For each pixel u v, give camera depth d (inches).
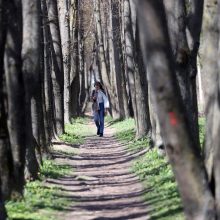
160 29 371.9
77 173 872.9
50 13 1380.4
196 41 712.4
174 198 588.1
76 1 2070.6
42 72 992.9
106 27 2615.7
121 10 2119.8
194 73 724.0
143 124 1250.6
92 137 1515.7
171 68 376.2
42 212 568.1
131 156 1041.5
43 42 1002.7
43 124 964.0
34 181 742.5
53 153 1080.2
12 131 607.2
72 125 1850.4
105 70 2368.4
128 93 2094.0
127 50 1498.5
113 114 2253.9
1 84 561.3
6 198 595.5
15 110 604.7
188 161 382.9
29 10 667.4
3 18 535.5
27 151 742.5
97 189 726.5
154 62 374.0
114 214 569.6
